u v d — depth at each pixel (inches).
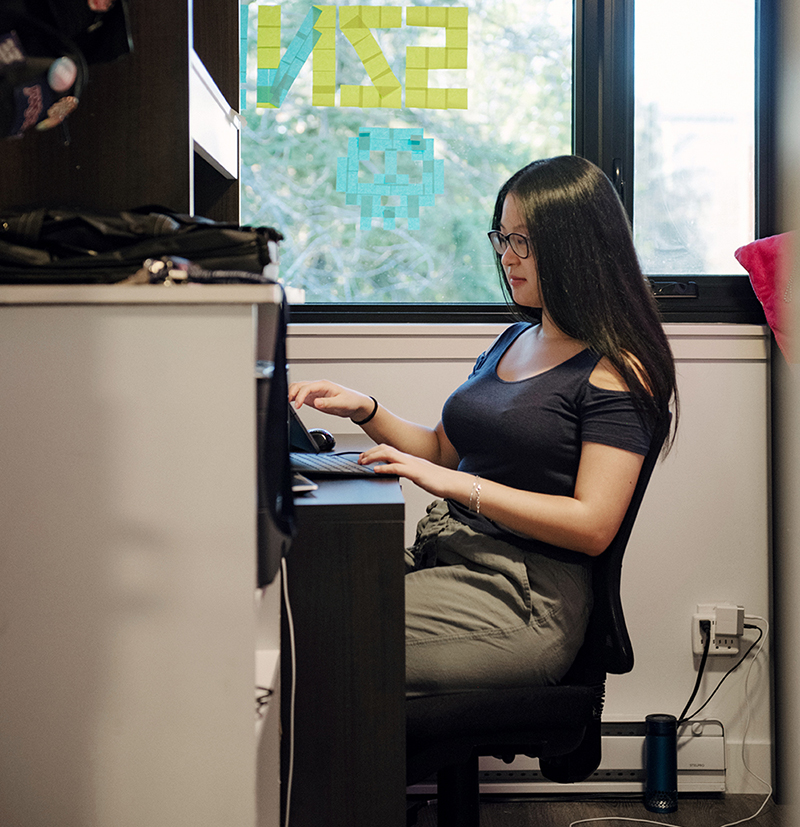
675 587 81.5
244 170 82.0
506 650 46.0
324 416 79.9
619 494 46.4
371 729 41.1
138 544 32.0
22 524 32.0
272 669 39.4
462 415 54.1
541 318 58.9
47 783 32.3
